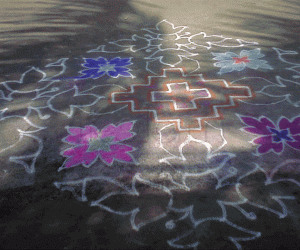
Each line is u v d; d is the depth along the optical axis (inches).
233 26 134.9
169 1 166.7
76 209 52.6
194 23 139.5
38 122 75.1
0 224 50.1
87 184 57.4
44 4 164.4
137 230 48.9
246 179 57.4
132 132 71.0
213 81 91.5
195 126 72.2
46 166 61.7
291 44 116.0
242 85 88.7
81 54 111.4
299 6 158.7
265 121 73.3
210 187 56.1
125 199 54.3
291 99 81.6
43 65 103.5
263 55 107.6
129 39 124.4
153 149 65.6
